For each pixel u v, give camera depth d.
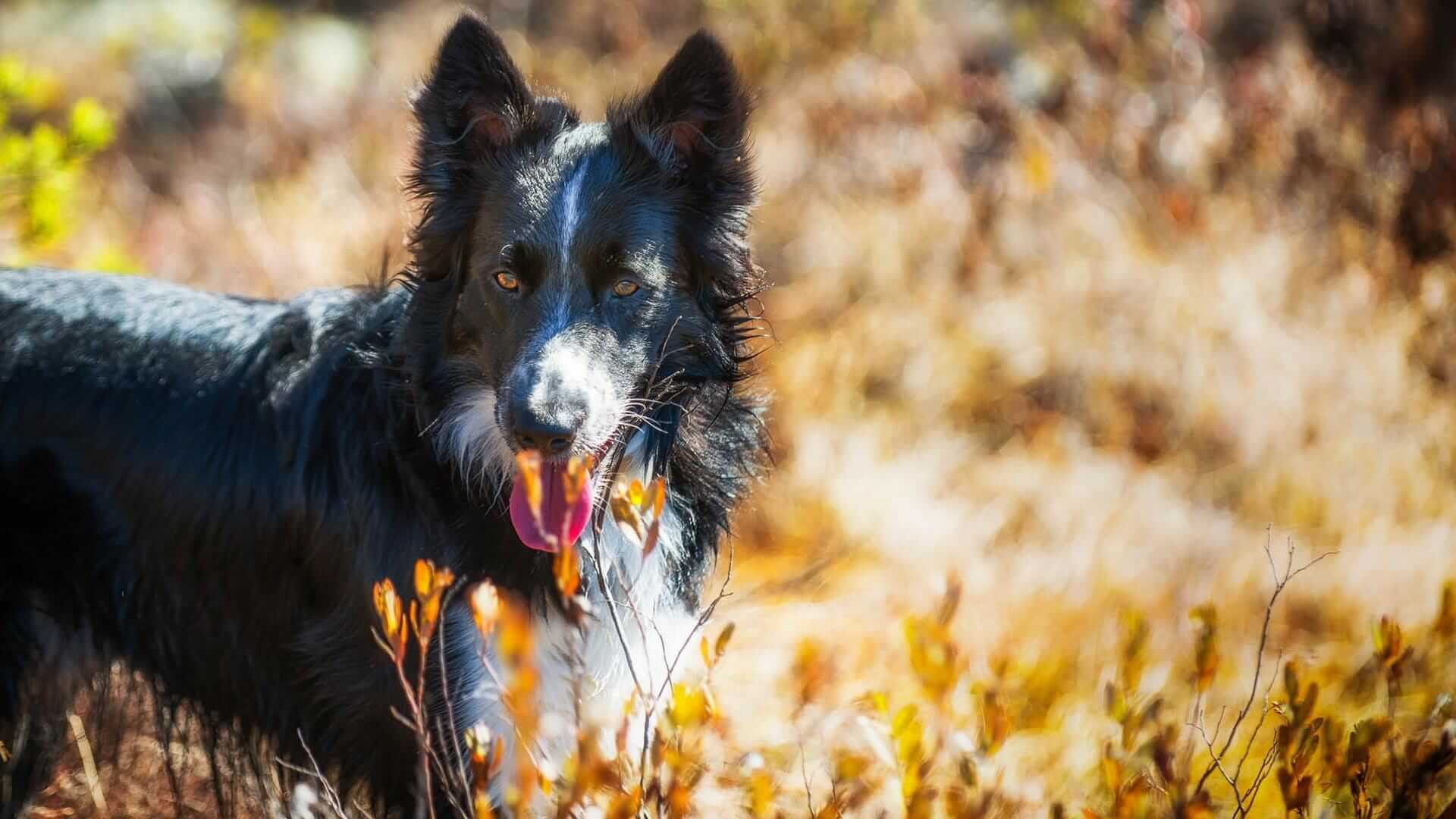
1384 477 8.53
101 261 7.68
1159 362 9.78
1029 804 5.51
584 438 4.62
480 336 4.94
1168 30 12.73
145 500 5.09
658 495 3.76
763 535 8.59
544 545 4.55
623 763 4.00
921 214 10.88
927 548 8.23
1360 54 12.09
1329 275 10.27
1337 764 4.24
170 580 5.14
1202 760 5.96
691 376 5.23
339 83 15.42
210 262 10.56
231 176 13.12
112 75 15.28
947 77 12.23
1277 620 7.52
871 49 13.41
